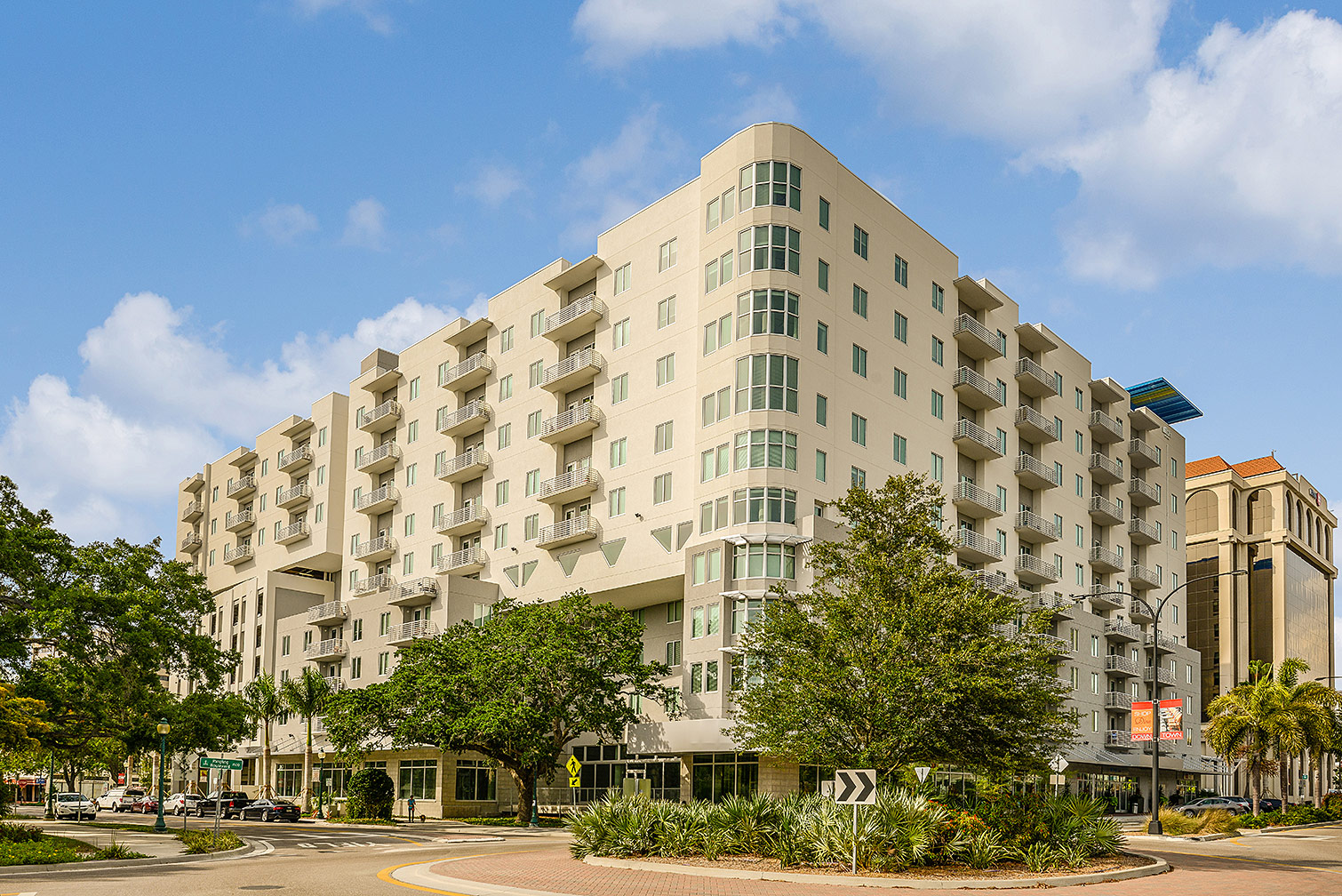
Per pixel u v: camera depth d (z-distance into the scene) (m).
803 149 60.19
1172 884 21.84
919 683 28.38
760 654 32.25
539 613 54.47
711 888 19.89
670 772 58.16
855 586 31.83
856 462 60.28
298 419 98.94
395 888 20.03
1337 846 39.19
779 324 57.50
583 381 68.75
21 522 39.22
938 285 70.06
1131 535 88.94
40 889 19.67
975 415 72.31
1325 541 139.75
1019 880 21.09
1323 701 62.69
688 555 57.59
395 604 75.81
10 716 31.59
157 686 41.12
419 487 81.94
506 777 66.38
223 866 26.48
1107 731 78.44
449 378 79.56
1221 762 94.12
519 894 19.11
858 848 22.36
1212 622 119.38
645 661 64.75
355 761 58.78
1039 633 31.47
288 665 88.31
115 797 75.56
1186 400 97.25
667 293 63.69
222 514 111.31
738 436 56.88
